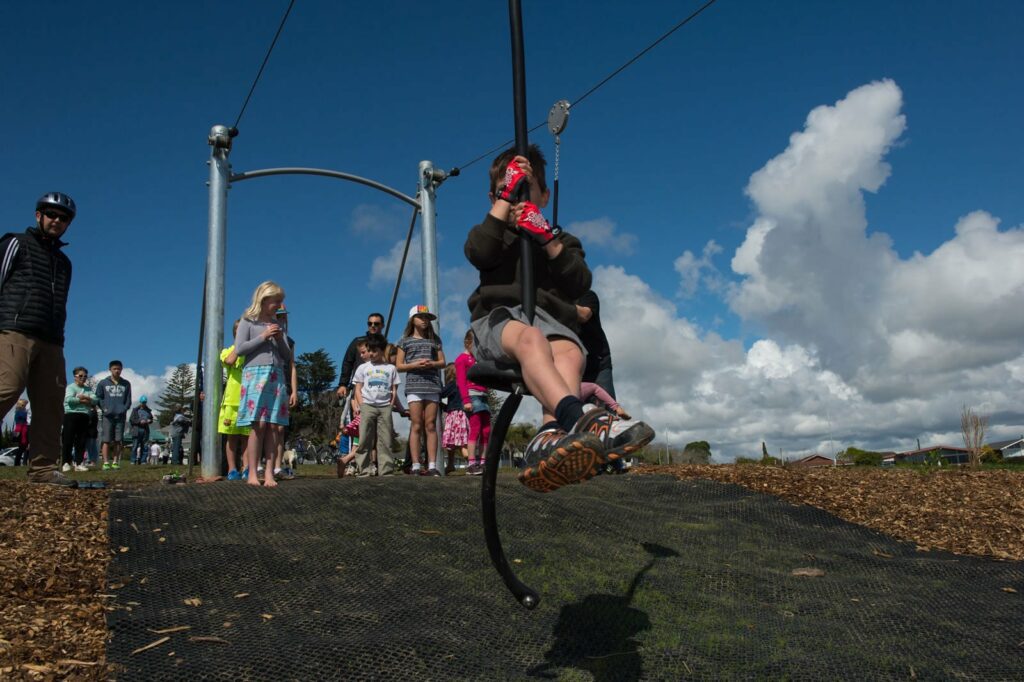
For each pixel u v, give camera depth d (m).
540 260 2.46
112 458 14.26
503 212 2.36
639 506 5.44
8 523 4.06
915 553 4.80
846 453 13.12
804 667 2.72
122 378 13.56
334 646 2.74
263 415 5.79
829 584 3.99
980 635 3.15
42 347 5.69
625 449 1.93
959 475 7.64
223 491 4.81
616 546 4.40
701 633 3.11
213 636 2.85
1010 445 37.88
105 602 3.15
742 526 5.16
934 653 2.92
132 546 3.81
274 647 2.74
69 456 12.02
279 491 4.84
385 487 5.04
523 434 28.58
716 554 4.48
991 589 3.95
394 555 3.90
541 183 2.69
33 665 2.51
